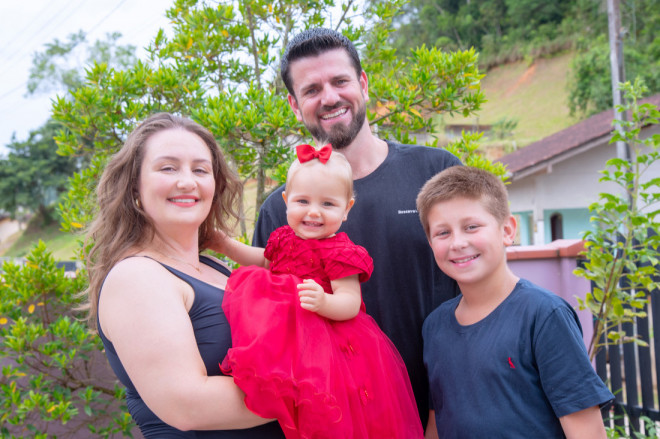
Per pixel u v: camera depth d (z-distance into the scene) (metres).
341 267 1.78
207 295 1.64
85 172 3.30
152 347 1.42
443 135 27.77
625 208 3.06
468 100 3.39
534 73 39.47
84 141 3.83
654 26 31.80
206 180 1.75
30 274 3.24
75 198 3.33
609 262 3.13
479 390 1.71
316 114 2.23
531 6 42.41
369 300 2.17
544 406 1.66
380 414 1.68
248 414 1.46
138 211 1.70
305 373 1.50
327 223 1.86
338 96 2.17
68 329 3.11
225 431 1.56
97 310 1.68
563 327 1.62
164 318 1.45
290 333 1.56
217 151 1.95
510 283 1.84
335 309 1.67
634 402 3.36
